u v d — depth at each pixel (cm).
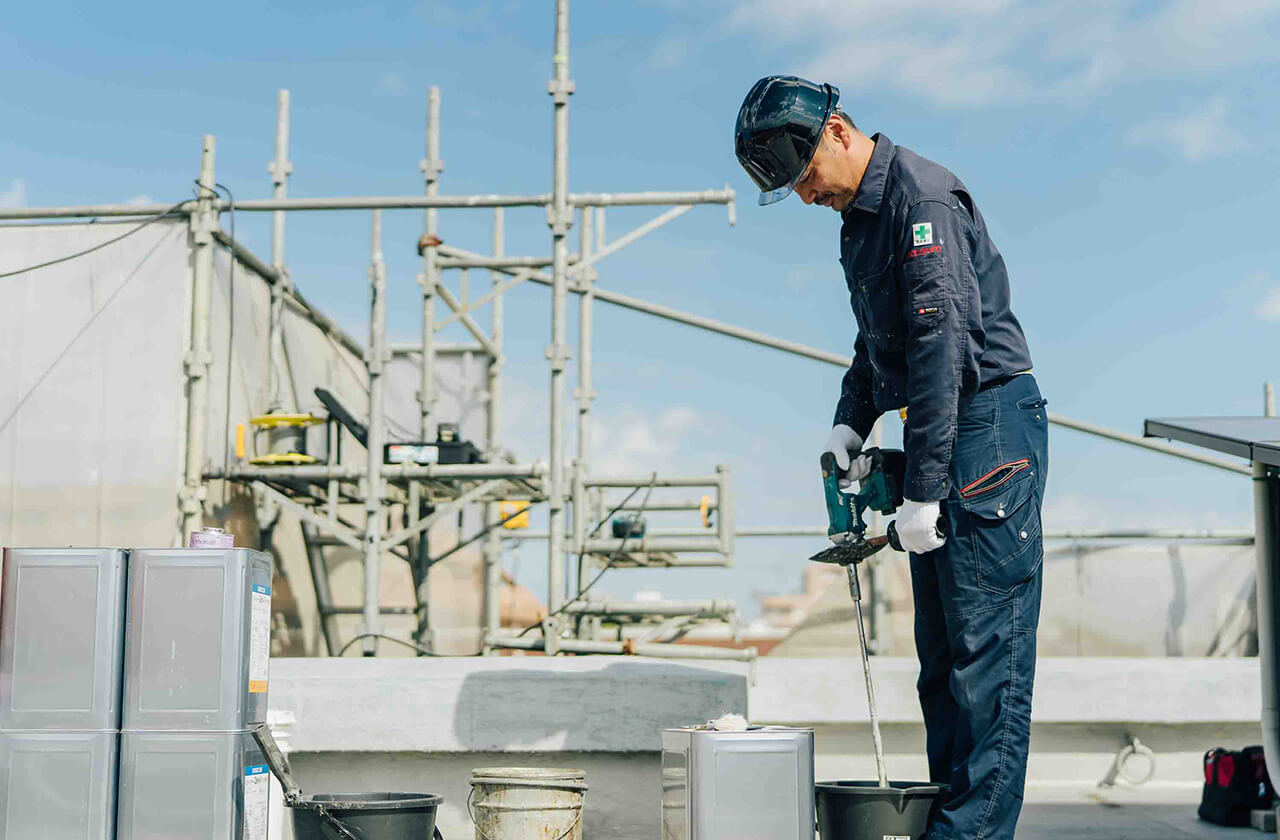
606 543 639
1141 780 521
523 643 566
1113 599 787
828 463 281
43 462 566
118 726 249
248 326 629
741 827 244
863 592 786
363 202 592
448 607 752
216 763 246
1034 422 259
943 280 246
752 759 246
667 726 337
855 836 252
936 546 249
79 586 250
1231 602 786
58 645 248
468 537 772
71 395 570
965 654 252
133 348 570
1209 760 409
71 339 573
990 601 251
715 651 529
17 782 245
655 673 344
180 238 577
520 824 264
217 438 588
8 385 571
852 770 526
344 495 680
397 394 818
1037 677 518
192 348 569
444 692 343
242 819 249
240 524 611
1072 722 521
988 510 250
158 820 245
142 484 561
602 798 338
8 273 578
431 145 671
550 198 597
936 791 252
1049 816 425
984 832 246
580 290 772
